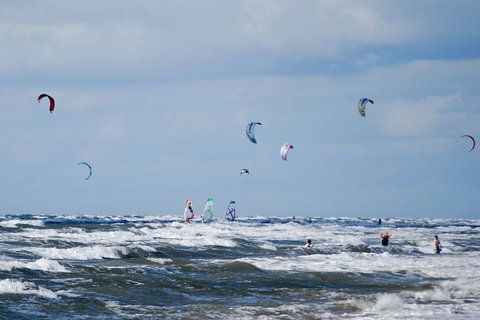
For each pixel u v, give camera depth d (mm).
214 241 75188
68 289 39156
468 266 57906
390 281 47969
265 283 44938
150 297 38562
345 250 76438
